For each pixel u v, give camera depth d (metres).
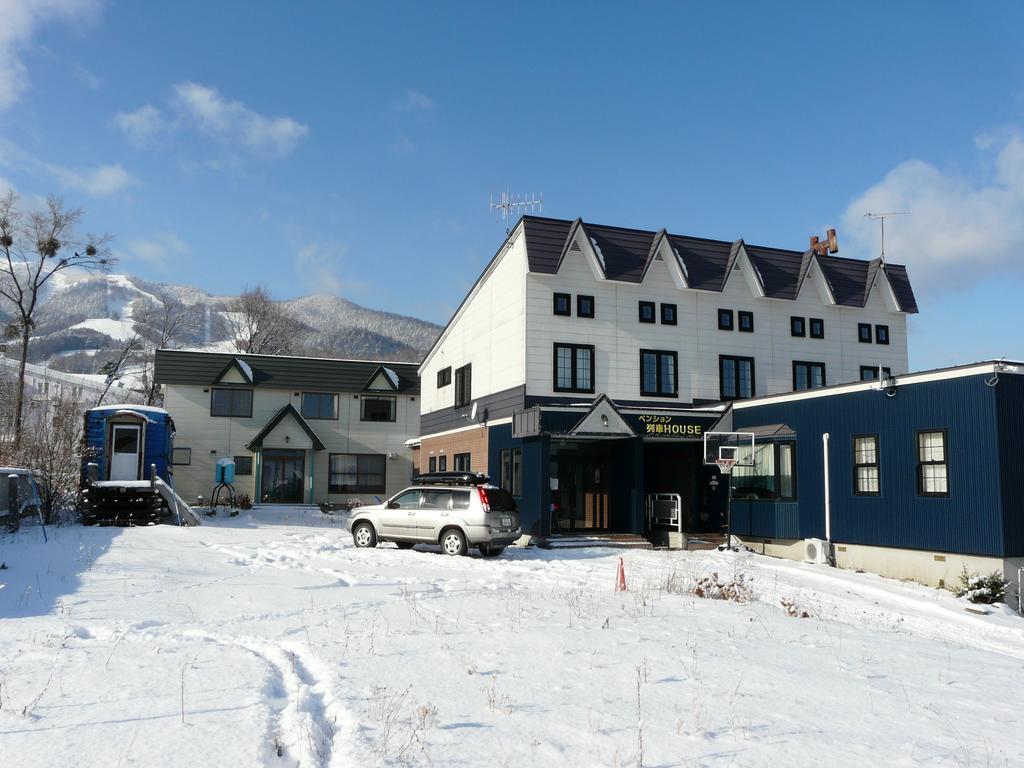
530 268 25.25
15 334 40.06
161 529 24.77
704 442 24.62
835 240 31.05
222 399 42.12
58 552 17.42
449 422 33.44
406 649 9.02
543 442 23.41
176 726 6.06
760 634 10.95
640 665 8.54
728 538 23.27
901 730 6.61
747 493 24.47
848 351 29.69
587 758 5.65
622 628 10.77
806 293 29.41
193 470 41.19
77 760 5.34
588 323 26.27
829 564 21.17
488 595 13.73
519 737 6.05
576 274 26.36
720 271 28.06
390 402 44.59
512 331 26.53
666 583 15.94
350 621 10.89
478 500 20.61
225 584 14.44
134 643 9.41
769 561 21.52
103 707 6.54
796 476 22.55
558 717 6.57
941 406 18.41
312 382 43.19
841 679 8.38
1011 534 17.00
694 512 26.22
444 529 20.72
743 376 28.03
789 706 7.18
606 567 18.81
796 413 22.67
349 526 22.36
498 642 9.49
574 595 13.85
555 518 25.67
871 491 20.23
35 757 5.39
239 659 8.39
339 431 43.53
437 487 21.38
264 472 41.31
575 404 25.05
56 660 8.29
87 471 26.97
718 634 10.72
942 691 8.12
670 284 27.55
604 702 7.05
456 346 32.91
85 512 26.06
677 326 27.39
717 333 27.89
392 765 5.37
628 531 24.77
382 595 13.46
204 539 22.56
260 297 71.56
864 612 14.88
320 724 6.22
